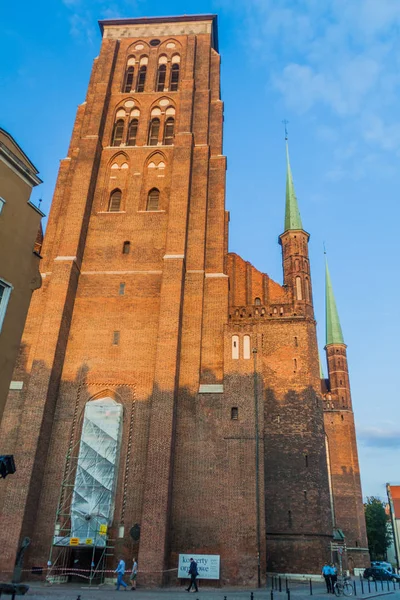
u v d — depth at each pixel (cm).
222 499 3225
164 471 3178
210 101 5100
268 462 3966
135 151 4709
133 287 3997
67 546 3125
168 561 3047
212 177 4584
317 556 3619
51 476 3319
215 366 3700
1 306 1861
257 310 4466
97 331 3834
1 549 2925
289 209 5156
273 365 4266
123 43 5581
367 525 9838
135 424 3484
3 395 1814
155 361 3578
